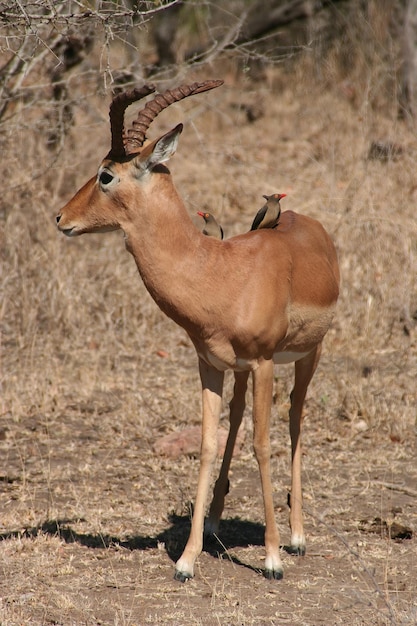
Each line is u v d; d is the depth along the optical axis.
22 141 30.92
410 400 23.91
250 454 21.36
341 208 32.81
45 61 28.08
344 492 19.34
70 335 27.89
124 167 14.73
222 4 52.28
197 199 36.44
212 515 17.27
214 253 15.08
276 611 14.28
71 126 29.50
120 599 14.67
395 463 20.86
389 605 13.58
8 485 19.42
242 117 46.62
